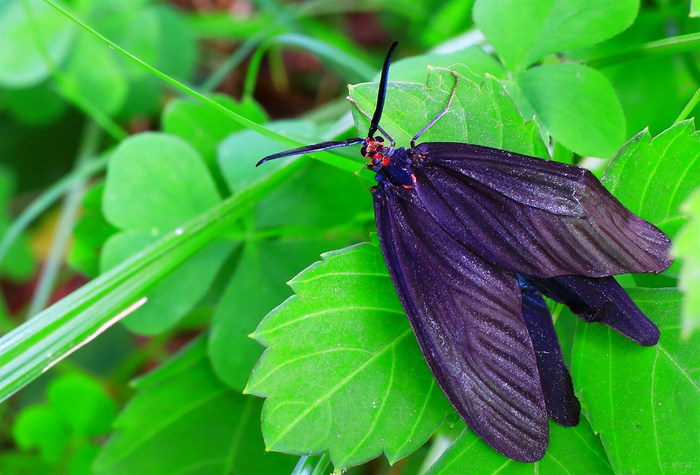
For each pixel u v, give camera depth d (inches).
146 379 10.7
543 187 9.5
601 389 9.4
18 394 11.8
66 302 9.9
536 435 9.3
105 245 10.6
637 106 11.2
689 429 9.3
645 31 11.2
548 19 10.1
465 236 9.5
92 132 12.9
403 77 10.1
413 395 9.4
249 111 11.1
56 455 11.1
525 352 9.4
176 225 10.6
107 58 12.4
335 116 12.2
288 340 9.3
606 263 9.4
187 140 11.0
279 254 10.6
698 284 8.3
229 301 10.5
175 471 10.5
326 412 9.3
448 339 9.4
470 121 9.7
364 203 10.7
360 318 9.4
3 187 12.5
